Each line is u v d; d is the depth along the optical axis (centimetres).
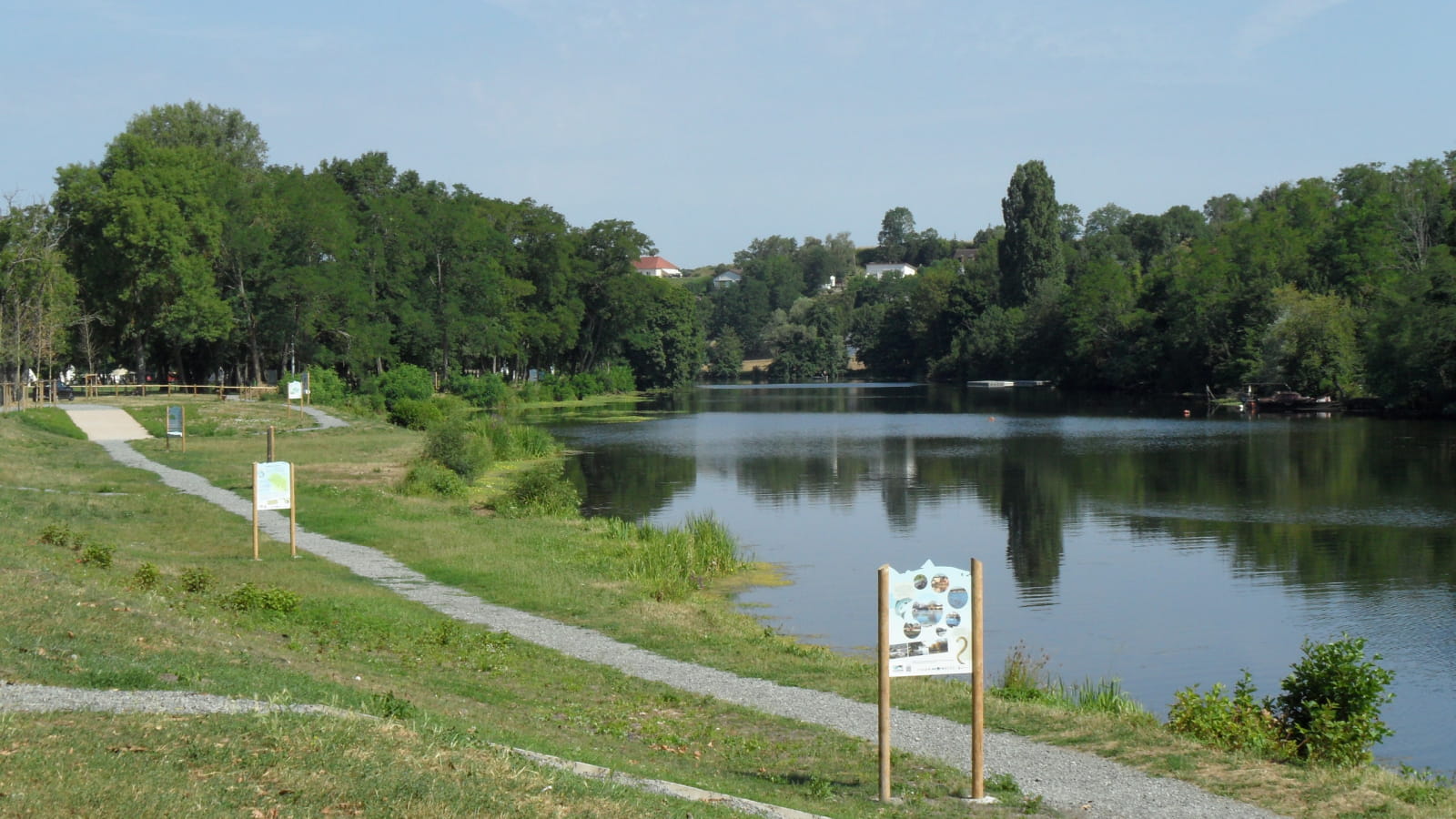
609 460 6284
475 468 4991
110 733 1008
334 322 9088
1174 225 19425
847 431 8244
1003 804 1179
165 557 2573
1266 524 3962
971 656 1197
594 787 1048
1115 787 1249
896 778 1274
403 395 9025
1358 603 2788
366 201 10288
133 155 8319
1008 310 16175
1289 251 11706
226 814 851
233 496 3716
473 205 12006
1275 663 2278
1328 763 1398
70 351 9169
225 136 11038
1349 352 9831
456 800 931
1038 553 3494
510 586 2486
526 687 1639
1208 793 1236
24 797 827
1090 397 12631
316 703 1267
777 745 1407
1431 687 2130
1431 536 3684
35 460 4506
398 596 2339
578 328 13275
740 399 13350
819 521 4147
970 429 8350
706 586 3006
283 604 2012
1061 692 1942
